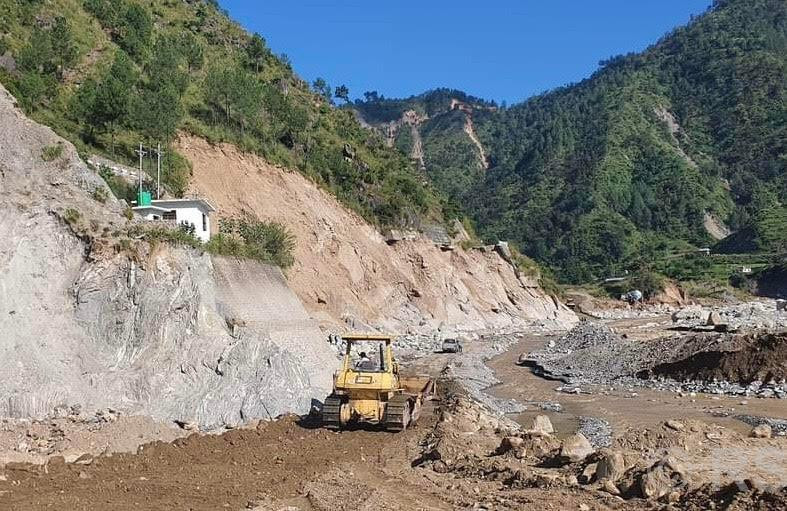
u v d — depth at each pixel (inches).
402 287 2962.6
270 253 1964.8
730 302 5300.2
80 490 592.1
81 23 2397.9
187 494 592.4
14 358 794.8
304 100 3481.8
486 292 3508.9
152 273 952.9
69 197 973.8
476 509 540.4
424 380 1085.8
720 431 798.5
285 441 796.0
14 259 866.1
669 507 512.7
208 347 928.9
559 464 671.1
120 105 1851.6
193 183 2106.3
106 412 792.9
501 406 1255.5
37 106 1763.0
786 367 1411.2
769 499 487.2
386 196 3240.7
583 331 2325.3
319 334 1637.6
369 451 769.6
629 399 1338.6
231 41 3398.1
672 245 7234.3
